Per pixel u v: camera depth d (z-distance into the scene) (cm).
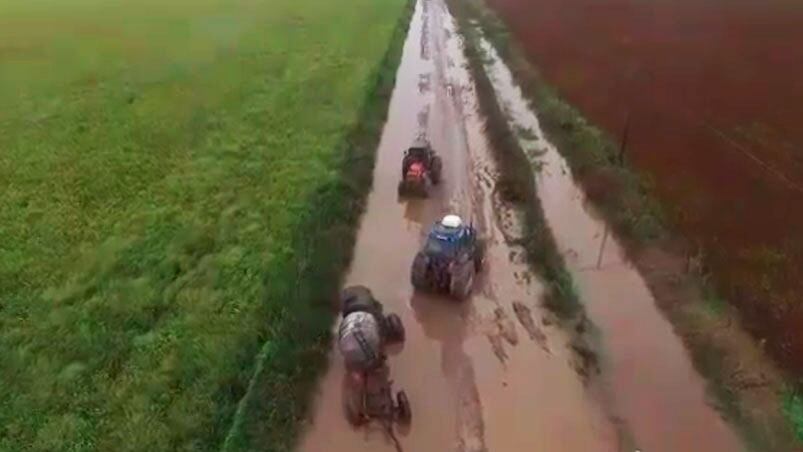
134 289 1609
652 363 1436
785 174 2048
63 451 1159
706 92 2744
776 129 2356
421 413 1302
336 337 1489
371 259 1816
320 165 2309
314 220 1934
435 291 1619
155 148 2491
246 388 1320
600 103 2781
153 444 1176
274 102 2994
